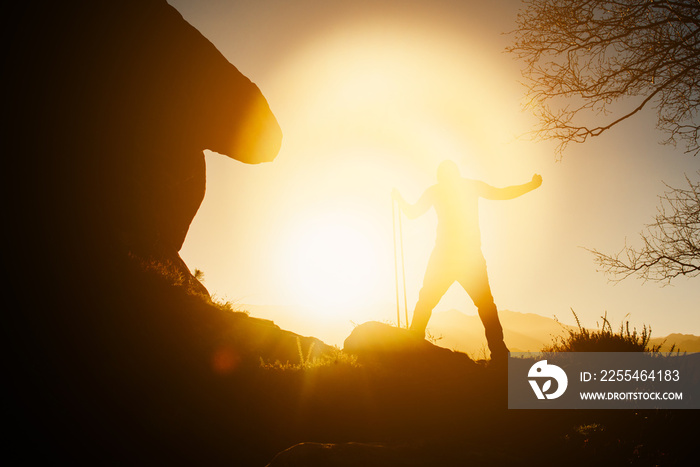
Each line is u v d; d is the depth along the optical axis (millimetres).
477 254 8430
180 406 6543
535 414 4836
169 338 8180
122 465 5375
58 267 8391
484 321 8203
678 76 4410
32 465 5035
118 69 12914
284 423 6457
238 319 10547
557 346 6684
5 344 6383
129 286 9094
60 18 11578
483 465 3066
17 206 9047
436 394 6539
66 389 6121
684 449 3404
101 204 10984
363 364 8188
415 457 3078
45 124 10594
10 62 10477
